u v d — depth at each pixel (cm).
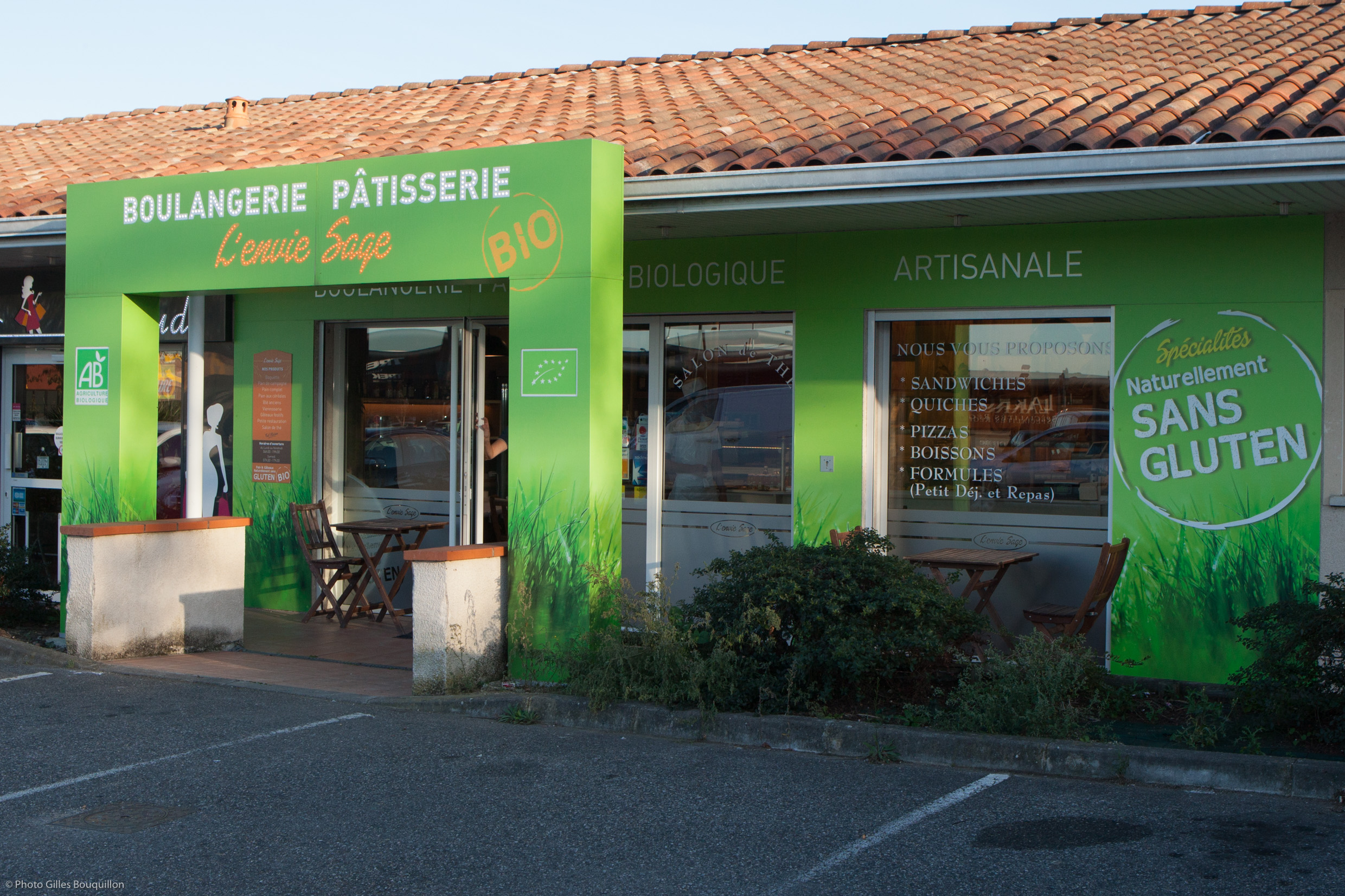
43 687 812
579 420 761
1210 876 470
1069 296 839
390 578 1124
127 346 941
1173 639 809
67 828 533
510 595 784
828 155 779
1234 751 613
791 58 1220
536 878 477
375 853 503
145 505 956
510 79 1347
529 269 778
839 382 905
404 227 822
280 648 952
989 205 767
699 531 974
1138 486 820
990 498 881
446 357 1087
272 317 1135
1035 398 866
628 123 984
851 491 901
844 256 902
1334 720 627
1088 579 852
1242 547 791
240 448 1152
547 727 710
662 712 692
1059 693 661
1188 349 806
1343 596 638
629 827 533
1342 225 768
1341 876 470
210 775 611
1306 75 816
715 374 967
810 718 675
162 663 888
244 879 475
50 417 1182
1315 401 775
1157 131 725
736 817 546
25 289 1162
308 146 1102
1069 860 489
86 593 877
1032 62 1016
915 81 1003
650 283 967
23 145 1373
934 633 698
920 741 636
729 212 802
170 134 1319
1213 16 1096
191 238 906
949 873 477
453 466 1078
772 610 692
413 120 1170
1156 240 814
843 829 529
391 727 706
